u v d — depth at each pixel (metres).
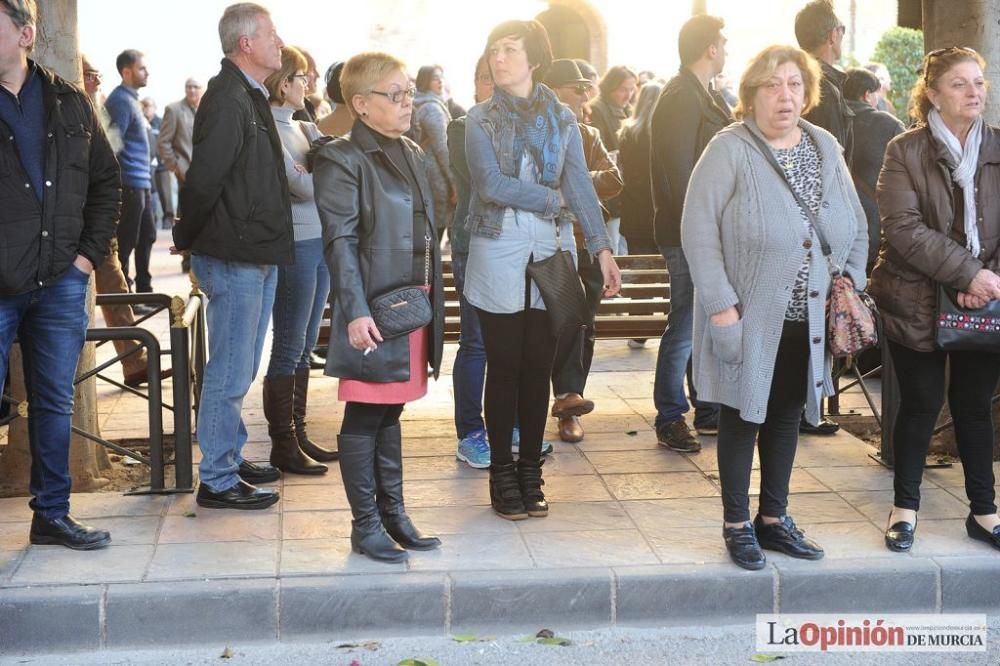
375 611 3.91
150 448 4.88
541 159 4.48
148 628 3.83
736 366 4.02
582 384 5.77
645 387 7.17
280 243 4.50
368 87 4.05
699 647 3.86
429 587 3.92
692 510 4.71
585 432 5.98
